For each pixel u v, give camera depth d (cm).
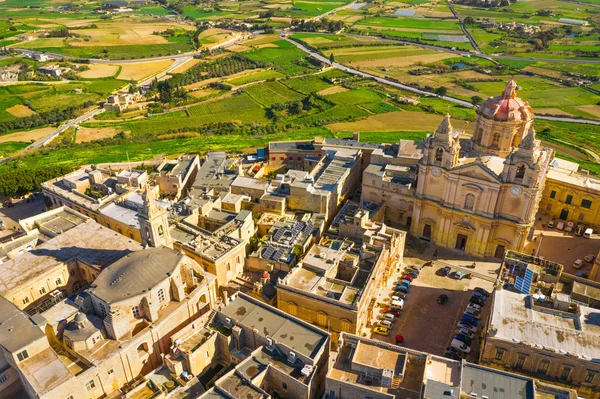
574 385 7869
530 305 8831
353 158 15700
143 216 9944
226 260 11038
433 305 11044
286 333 8475
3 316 8312
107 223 12975
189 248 11181
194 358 8306
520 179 11331
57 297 9794
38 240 11906
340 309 9331
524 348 7950
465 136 14575
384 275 11206
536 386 7244
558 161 15075
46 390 7256
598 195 13138
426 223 13325
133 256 9512
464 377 7344
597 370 7581
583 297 9050
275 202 13588
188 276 9681
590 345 7894
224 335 8669
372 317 10638
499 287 9275
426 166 12494
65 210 12950
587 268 12119
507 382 7250
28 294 9762
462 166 11825
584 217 13662
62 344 8562
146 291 8606
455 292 11450
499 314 8612
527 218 11562
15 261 10438
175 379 8219
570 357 7675
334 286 9994
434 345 9962
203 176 15675
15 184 16375
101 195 14438
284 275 11156
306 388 7625
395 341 10019
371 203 14012
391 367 7688
